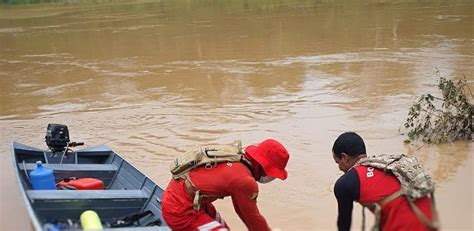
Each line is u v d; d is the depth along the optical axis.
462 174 6.69
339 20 21.33
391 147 7.80
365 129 8.66
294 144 8.19
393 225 3.50
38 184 5.35
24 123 10.28
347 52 15.13
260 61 14.69
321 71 13.07
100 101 11.63
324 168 7.16
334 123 9.07
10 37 22.67
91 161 6.98
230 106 10.55
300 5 27.03
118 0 37.03
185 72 13.95
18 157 6.66
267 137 8.60
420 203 3.52
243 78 12.89
